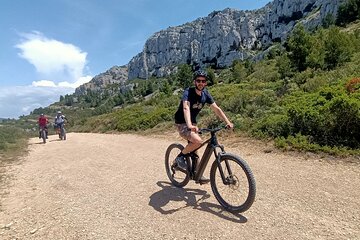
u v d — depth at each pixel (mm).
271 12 146875
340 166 5992
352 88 9438
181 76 60406
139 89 135500
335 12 92438
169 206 4355
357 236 3311
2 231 3850
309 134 8000
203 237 3412
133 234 3566
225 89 22500
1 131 17141
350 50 22578
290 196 4574
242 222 3738
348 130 7250
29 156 9984
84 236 3582
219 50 155625
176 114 4785
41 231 3793
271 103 12938
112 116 28984
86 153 9695
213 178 4406
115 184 5660
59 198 5035
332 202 4285
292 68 24938
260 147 8211
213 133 4277
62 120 16297
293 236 3348
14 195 5406
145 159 7973
